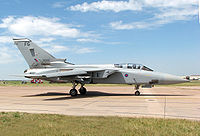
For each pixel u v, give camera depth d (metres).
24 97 17.41
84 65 19.55
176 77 17.56
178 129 5.91
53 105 11.84
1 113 8.62
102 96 17.66
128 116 8.12
